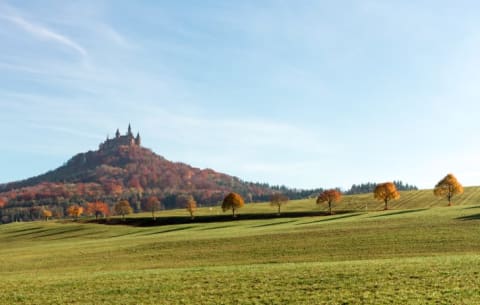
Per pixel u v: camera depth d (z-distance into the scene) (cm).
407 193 17612
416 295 2580
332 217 10462
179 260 5200
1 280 3922
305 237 6150
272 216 12738
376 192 13275
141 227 12688
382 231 6109
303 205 16400
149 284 3281
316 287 2905
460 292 2586
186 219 13300
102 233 11744
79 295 3075
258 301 2681
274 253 5184
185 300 2784
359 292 2723
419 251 4700
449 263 3434
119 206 14988
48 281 3681
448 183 12962
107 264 5247
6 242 11481
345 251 4997
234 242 6222
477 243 4906
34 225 14925
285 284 3045
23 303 2942
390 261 3772
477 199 14950
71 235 11875
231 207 13125
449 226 6078
